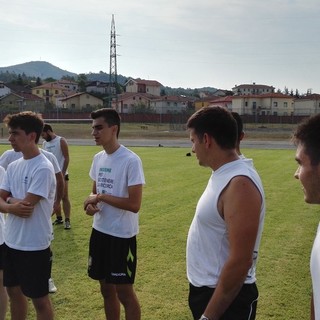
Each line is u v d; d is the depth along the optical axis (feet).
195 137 8.21
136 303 13.03
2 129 145.89
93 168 13.96
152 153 86.99
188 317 14.74
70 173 53.01
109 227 12.73
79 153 84.64
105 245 12.91
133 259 12.86
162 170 57.72
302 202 36.11
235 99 276.00
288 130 171.53
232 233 7.37
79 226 27.25
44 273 12.16
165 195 38.65
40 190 11.84
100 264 13.11
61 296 16.42
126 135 155.43
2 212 12.05
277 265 20.03
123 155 13.07
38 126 12.46
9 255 12.36
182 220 28.99
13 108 218.18
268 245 23.35
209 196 7.96
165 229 26.55
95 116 13.14
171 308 15.43
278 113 253.44
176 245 23.15
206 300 8.12
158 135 155.74
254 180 7.59
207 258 8.13
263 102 271.69
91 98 286.46
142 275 18.66
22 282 12.17
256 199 7.43
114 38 237.66
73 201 35.53
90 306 15.56
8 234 12.28
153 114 215.51
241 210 7.34
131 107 274.16
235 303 7.94
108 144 13.15
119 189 12.89
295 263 20.31
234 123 8.09
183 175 52.65
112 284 13.26
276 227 27.45
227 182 7.63
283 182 47.93
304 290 17.04
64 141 26.03
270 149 103.04
